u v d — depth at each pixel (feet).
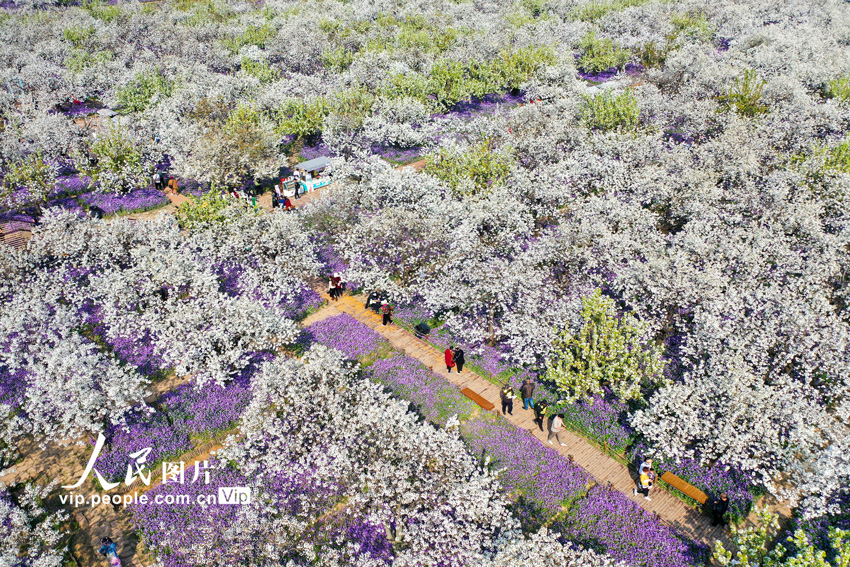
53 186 156.35
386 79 222.07
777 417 74.84
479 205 117.19
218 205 127.65
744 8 343.05
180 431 85.35
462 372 99.19
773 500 75.05
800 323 83.25
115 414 81.76
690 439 76.02
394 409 73.15
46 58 271.28
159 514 72.90
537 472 77.51
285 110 194.80
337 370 80.59
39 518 73.67
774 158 146.10
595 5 369.71
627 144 147.23
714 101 190.80
